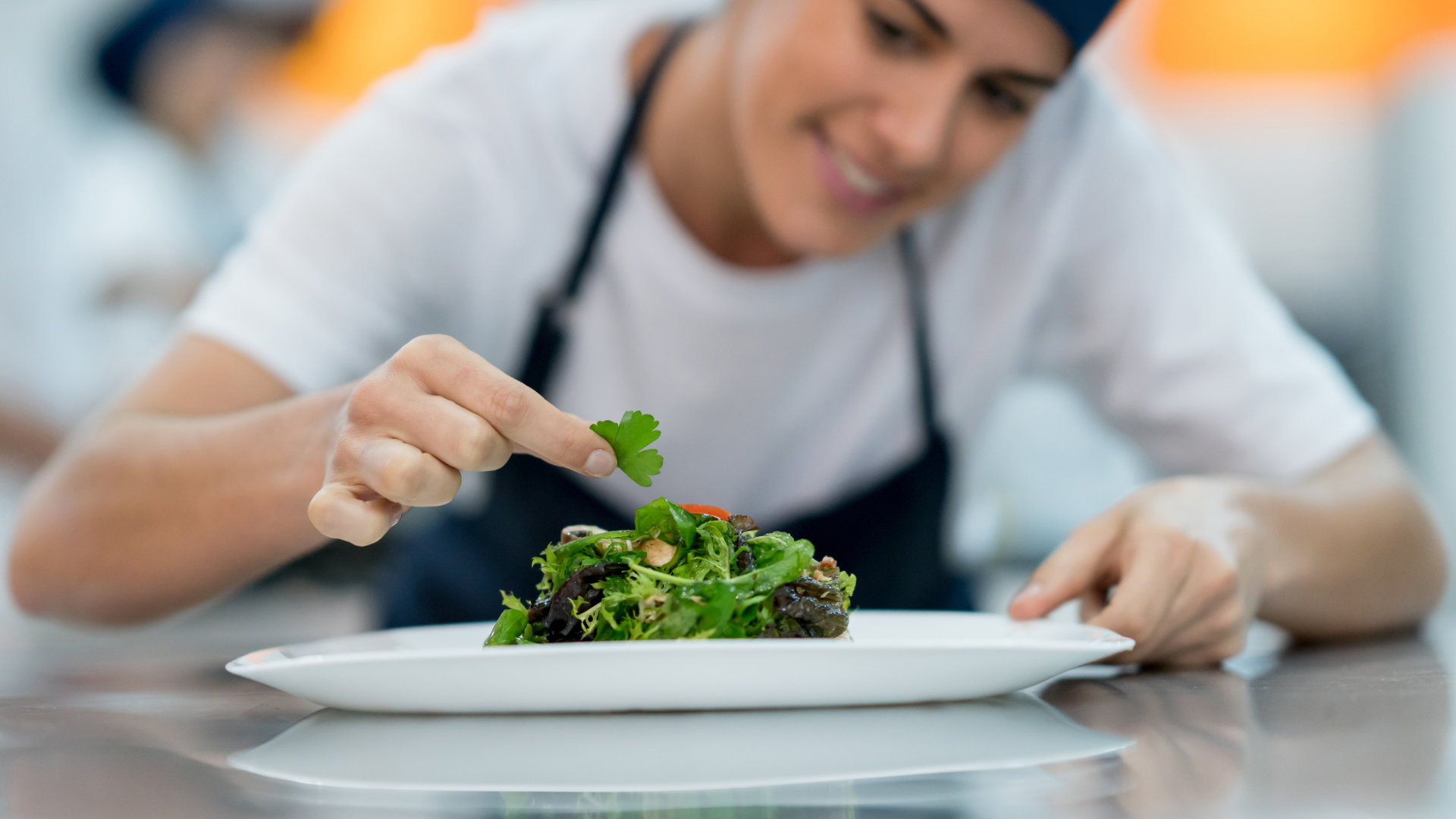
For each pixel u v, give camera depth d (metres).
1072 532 1.13
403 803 0.54
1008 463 3.46
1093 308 1.80
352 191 1.54
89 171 2.99
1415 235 4.98
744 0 1.51
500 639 0.85
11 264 3.07
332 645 0.94
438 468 0.82
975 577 2.25
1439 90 4.86
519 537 1.72
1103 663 1.11
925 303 1.76
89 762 0.67
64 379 3.07
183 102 2.95
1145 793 0.54
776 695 0.74
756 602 0.81
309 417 1.12
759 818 0.50
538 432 0.82
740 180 1.59
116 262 2.84
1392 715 0.78
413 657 0.71
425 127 1.59
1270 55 4.60
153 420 1.30
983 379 1.83
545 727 0.73
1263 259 5.16
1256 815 0.49
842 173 1.35
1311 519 1.28
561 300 1.68
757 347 1.69
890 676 0.74
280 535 1.14
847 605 0.95
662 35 1.72
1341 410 1.60
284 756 0.67
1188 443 1.73
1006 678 0.76
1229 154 5.05
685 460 1.78
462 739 0.70
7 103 3.06
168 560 1.19
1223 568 1.06
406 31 4.17
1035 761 0.62
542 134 1.65
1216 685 0.96
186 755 0.69
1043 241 1.74
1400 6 4.48
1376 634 1.39
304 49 3.52
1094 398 1.90
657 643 0.70
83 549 1.25
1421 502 1.48
